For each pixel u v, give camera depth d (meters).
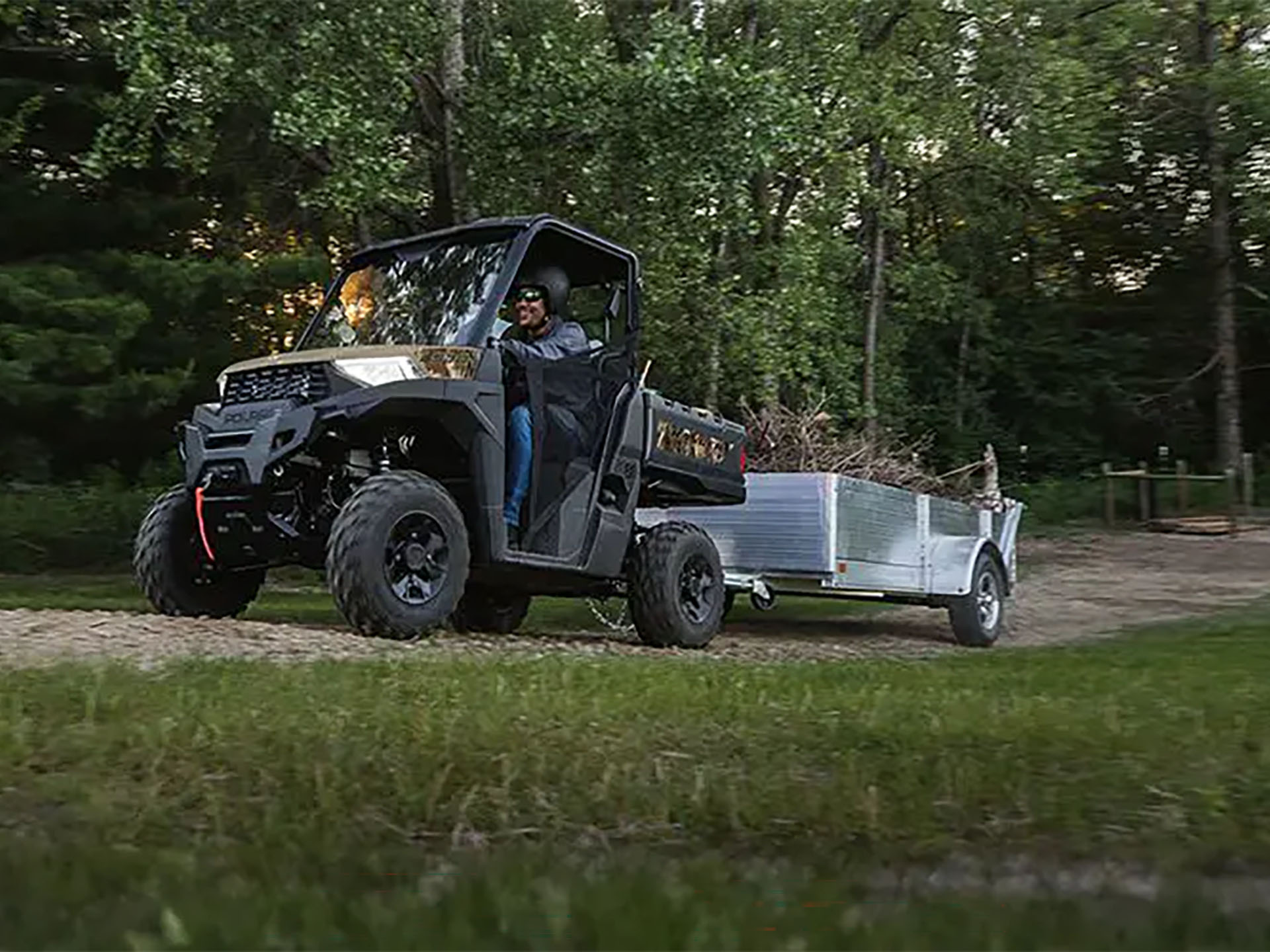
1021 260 33.12
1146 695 5.08
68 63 15.61
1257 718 4.25
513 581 8.09
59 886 2.06
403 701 4.23
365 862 2.24
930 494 13.02
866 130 19.58
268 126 14.95
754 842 2.50
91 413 14.21
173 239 16.38
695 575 8.81
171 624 6.87
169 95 12.69
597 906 1.91
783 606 14.80
